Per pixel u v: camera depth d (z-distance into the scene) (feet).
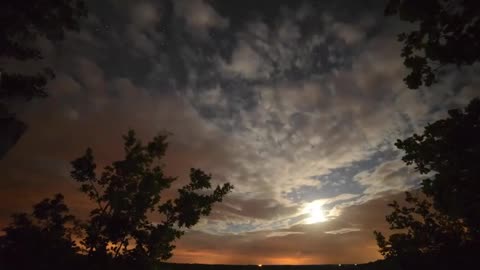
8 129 39.29
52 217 61.46
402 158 39.81
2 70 42.52
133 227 61.05
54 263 57.67
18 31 43.47
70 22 47.67
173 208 64.39
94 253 58.95
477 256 39.93
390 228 53.67
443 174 36.29
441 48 24.90
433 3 23.70
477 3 22.49
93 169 62.54
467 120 32.78
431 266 44.62
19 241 57.82
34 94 43.98
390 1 25.40
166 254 63.67
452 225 48.26
